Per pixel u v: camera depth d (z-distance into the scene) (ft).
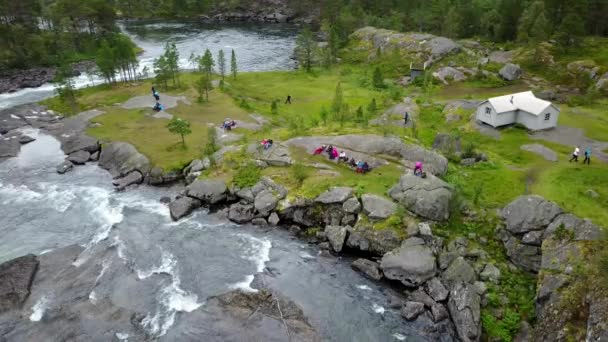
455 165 202.08
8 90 347.77
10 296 135.33
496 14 482.28
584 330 110.32
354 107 298.56
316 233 172.65
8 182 211.61
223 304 133.69
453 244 152.66
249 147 217.15
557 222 145.38
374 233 161.48
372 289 146.10
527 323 126.72
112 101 305.73
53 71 400.67
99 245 163.94
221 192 193.06
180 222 180.45
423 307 135.74
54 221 180.34
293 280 149.38
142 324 128.06
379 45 457.27
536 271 143.43
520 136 230.07
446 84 351.46
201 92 303.48
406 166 196.54
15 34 413.80
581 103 281.74
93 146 241.55
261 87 358.84
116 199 197.77
